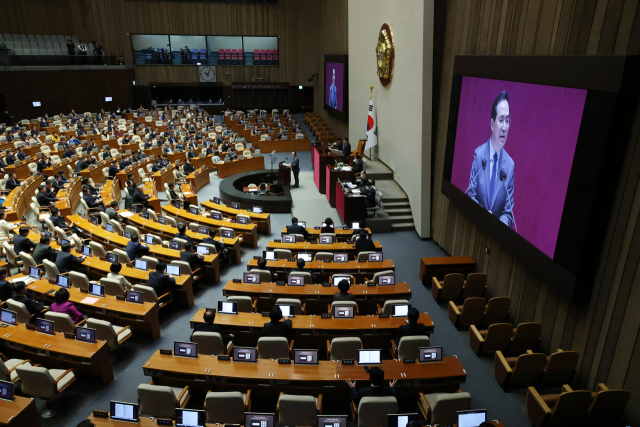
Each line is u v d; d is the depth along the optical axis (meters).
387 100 16.69
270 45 39.47
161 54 35.81
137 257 10.58
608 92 5.75
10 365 6.82
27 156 20.67
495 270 9.58
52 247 11.02
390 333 7.56
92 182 17.66
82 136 24.83
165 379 6.50
